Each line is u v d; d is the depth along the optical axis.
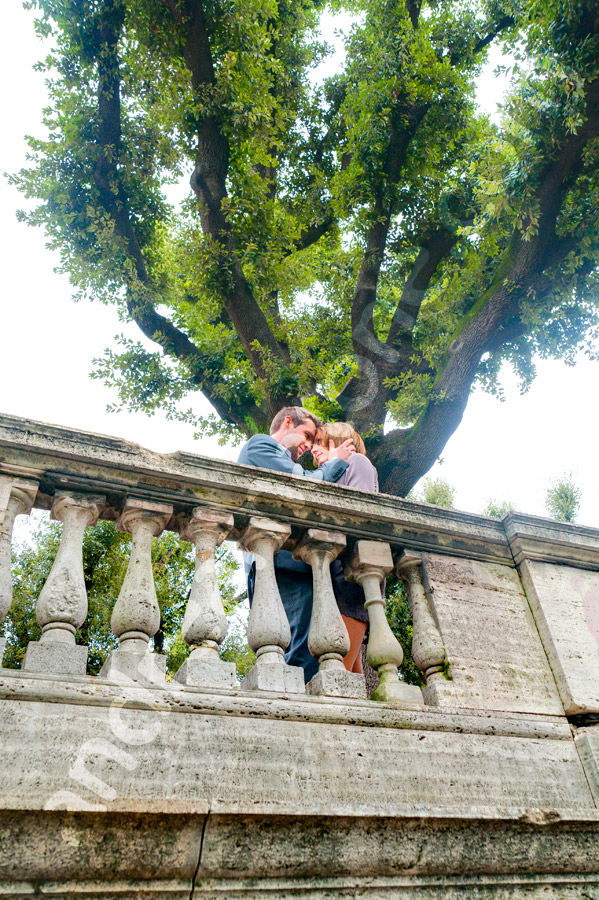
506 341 10.09
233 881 2.14
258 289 10.45
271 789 2.36
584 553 3.95
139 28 9.84
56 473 2.89
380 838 2.37
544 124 8.55
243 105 9.75
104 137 10.09
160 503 3.04
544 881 2.58
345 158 12.00
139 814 2.05
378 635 3.14
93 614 9.81
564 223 9.55
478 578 3.62
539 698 3.26
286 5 11.72
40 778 2.08
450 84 10.63
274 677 2.71
